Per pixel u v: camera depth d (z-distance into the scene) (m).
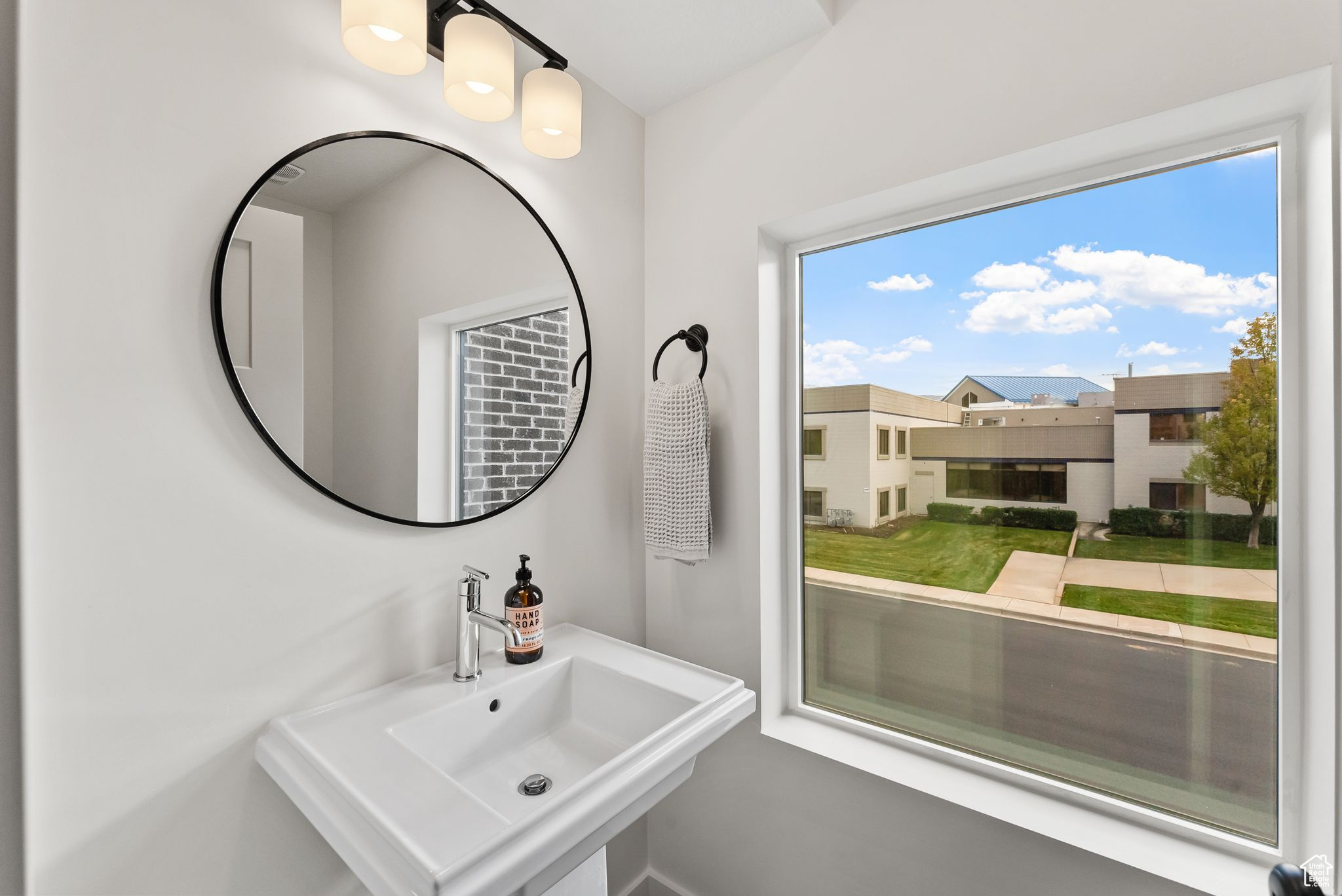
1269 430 0.99
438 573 1.21
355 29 0.99
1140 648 1.10
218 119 0.92
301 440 1.00
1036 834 1.08
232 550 0.94
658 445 1.52
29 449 0.75
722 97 1.53
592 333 1.55
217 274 0.91
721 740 1.54
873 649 1.43
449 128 1.24
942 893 1.18
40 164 0.76
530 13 1.29
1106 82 1.01
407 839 0.68
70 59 0.79
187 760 0.89
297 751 0.89
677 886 1.64
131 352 0.84
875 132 1.27
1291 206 0.96
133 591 0.84
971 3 1.15
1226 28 0.92
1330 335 0.89
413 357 1.16
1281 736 0.97
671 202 1.65
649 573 1.71
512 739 1.16
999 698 1.26
